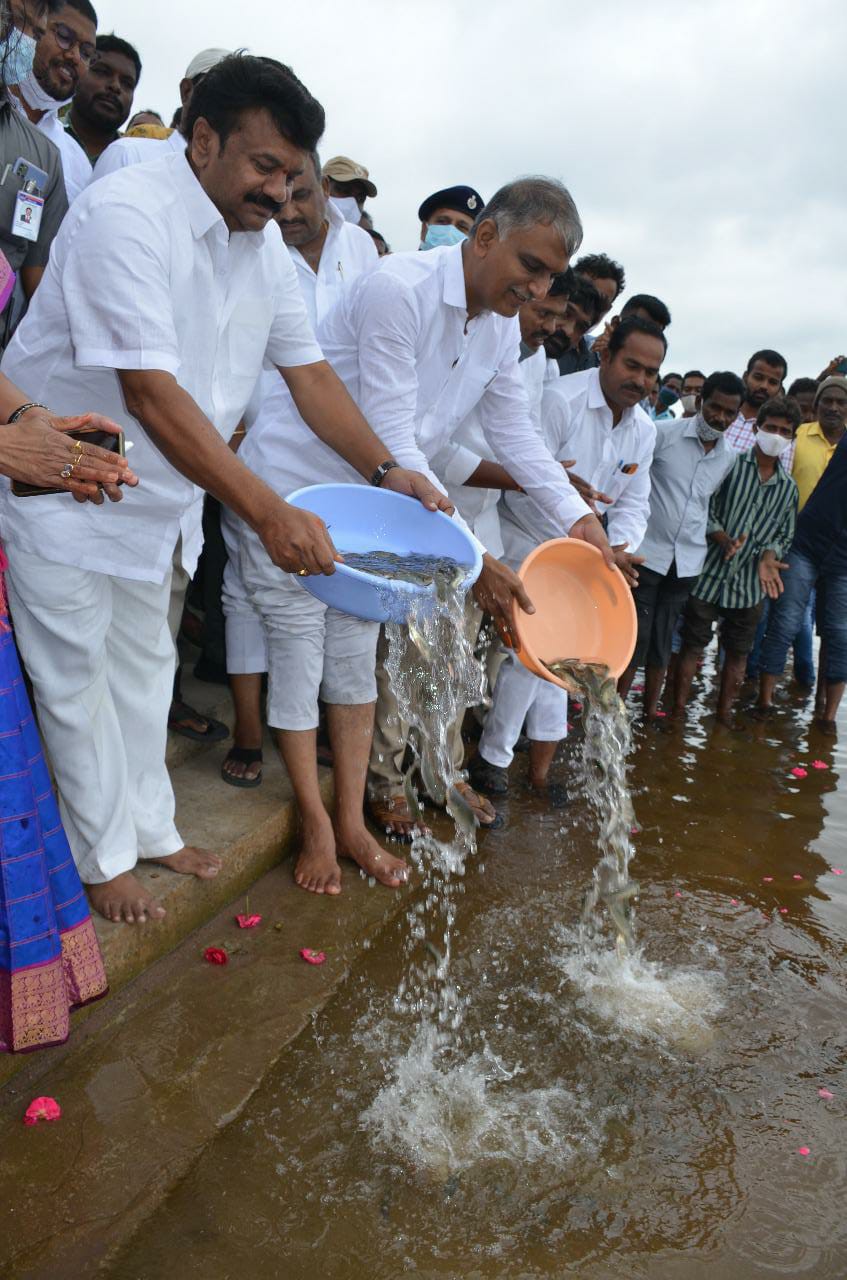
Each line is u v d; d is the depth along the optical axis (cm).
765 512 564
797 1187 228
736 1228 214
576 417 441
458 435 388
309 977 284
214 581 414
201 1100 233
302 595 316
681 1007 292
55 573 239
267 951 294
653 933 334
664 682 697
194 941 295
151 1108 228
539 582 344
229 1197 208
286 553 229
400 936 314
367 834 344
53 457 189
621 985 300
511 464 374
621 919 332
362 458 302
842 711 646
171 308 231
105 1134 219
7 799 207
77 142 417
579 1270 200
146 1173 210
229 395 266
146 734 280
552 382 451
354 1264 196
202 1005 267
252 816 335
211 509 405
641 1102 251
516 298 314
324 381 298
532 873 366
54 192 304
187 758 376
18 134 287
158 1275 188
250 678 350
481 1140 233
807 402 848
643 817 436
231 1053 250
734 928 343
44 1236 192
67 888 226
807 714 637
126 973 269
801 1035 285
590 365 568
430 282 315
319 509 294
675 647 791
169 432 226
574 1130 239
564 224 301
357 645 329
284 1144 224
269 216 239
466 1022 276
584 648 348
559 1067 261
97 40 437
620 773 335
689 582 566
